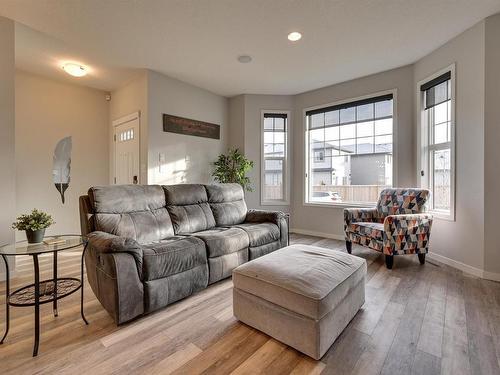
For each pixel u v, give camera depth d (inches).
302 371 52.5
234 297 71.2
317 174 178.5
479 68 101.2
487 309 75.8
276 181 189.3
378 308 76.8
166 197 111.9
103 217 87.7
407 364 53.9
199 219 116.2
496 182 98.0
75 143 167.0
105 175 179.6
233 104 189.3
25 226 67.1
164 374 51.8
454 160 112.1
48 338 63.2
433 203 130.1
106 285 70.1
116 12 93.7
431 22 100.8
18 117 146.7
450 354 56.8
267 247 117.3
